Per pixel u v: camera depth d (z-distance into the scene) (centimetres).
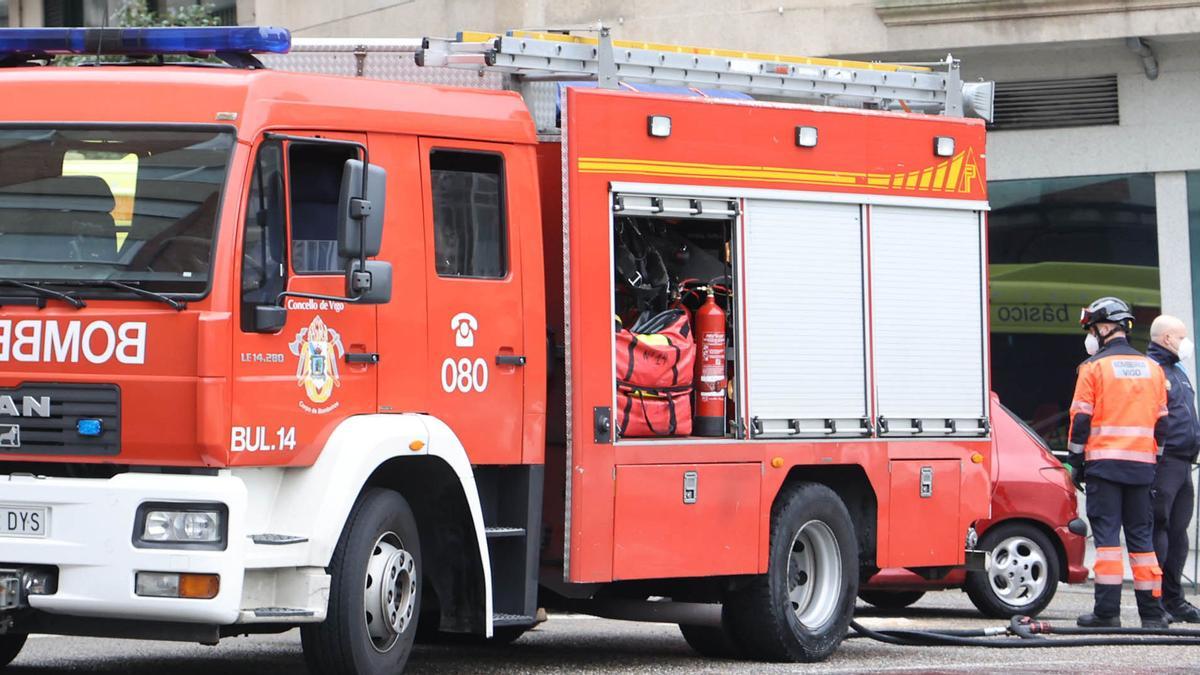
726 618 1388
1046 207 2603
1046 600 1803
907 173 1467
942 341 1488
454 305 1168
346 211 1047
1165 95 2530
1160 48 2514
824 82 1467
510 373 1205
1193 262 2536
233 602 1002
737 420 1345
